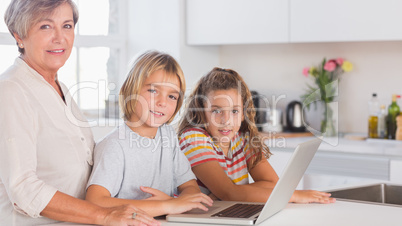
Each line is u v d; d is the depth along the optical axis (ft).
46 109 4.99
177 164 5.79
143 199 5.30
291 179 4.91
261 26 12.27
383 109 11.59
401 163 10.07
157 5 13.71
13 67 5.07
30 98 4.91
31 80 4.99
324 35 11.46
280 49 13.73
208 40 13.05
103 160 5.10
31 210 4.53
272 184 6.44
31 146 4.72
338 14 11.26
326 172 11.12
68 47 5.26
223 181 6.02
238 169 6.56
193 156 6.18
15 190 4.52
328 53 13.02
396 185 6.98
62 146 5.08
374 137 11.62
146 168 5.38
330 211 5.28
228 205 5.43
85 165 5.27
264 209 4.61
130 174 5.25
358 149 10.70
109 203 4.84
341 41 11.71
